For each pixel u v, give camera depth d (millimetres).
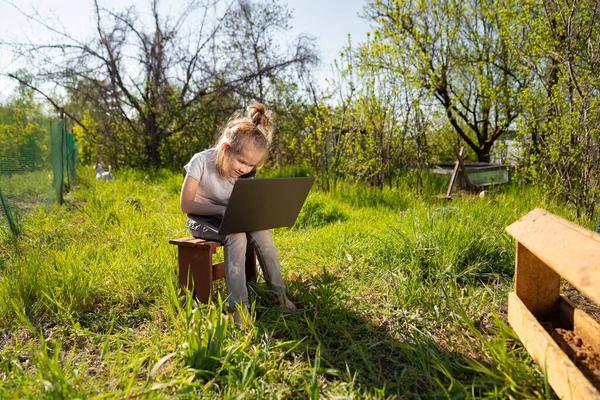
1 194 5348
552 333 2572
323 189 10008
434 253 4172
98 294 3527
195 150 16062
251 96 15727
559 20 6602
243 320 2902
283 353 2605
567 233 2162
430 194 9086
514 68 12742
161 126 16562
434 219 4793
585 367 2201
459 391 2260
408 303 3336
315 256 4656
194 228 3408
